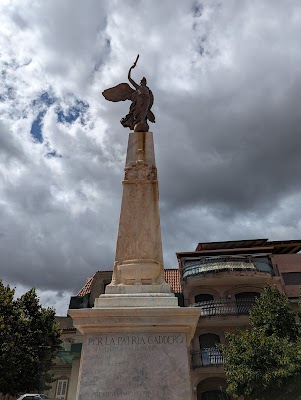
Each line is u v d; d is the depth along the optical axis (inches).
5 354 702.5
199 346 885.8
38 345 767.1
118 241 211.3
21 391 725.9
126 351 155.6
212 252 1048.8
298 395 524.4
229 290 964.0
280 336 637.9
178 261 1067.3
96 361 153.3
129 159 251.1
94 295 1010.7
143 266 196.7
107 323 160.1
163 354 154.9
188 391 146.9
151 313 161.6
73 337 960.3
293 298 944.3
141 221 216.8
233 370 594.6
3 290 784.3
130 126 281.0
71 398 862.5
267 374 540.1
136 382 148.8
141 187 230.8
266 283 965.8
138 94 288.5
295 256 1030.4
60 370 941.2
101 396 145.6
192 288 973.2
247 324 883.4
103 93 300.5
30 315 793.6
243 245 1122.7
